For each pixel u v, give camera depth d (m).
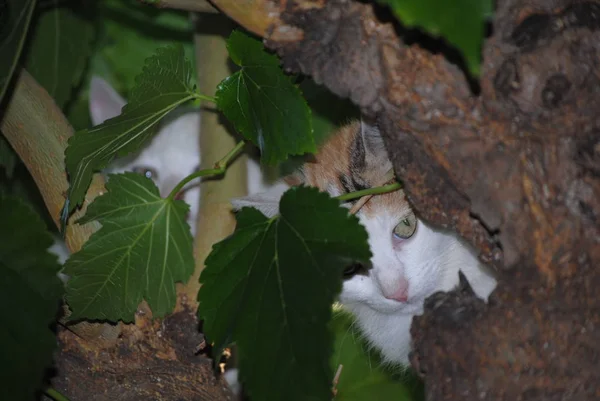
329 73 2.11
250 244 2.14
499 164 2.09
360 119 2.36
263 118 2.16
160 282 2.19
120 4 2.57
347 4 2.10
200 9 2.17
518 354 2.09
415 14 1.89
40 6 2.47
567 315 2.09
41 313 2.15
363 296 2.37
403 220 2.35
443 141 2.10
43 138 2.23
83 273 2.18
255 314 2.12
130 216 2.19
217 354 2.13
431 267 2.35
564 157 2.09
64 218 2.21
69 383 2.22
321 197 2.12
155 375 2.22
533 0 2.08
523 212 2.09
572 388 2.09
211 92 2.27
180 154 2.52
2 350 2.14
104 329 2.21
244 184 2.26
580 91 2.08
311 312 2.11
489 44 2.08
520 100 2.08
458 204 2.12
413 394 2.49
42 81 2.49
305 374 2.10
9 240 2.14
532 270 2.09
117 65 2.60
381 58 2.10
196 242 2.23
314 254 2.12
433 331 2.11
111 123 2.19
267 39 2.12
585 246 2.09
